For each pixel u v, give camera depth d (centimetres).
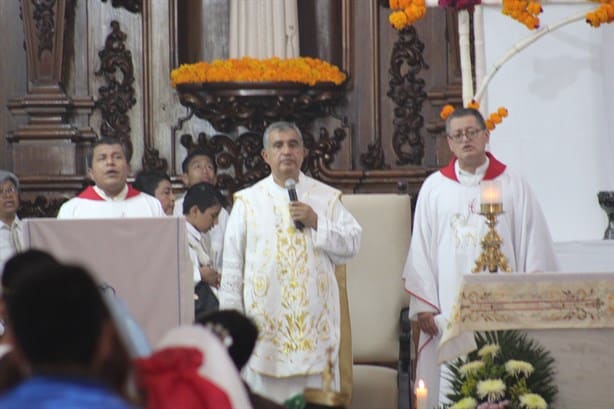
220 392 446
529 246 1069
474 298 895
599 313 895
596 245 1175
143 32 1528
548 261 1073
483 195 994
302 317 1008
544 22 1243
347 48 1530
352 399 1105
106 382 348
